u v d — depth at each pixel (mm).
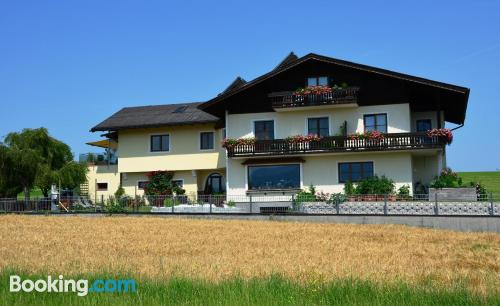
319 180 35812
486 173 66312
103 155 45781
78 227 25125
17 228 24594
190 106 45594
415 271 12766
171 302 9242
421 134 33844
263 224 26547
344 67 35750
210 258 15188
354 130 35594
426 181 35844
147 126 41250
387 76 34562
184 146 41781
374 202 28250
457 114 39406
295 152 35531
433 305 8945
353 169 35438
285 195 35875
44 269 12602
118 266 13102
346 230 23828
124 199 32906
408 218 26672
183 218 30281
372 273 12234
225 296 9461
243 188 36906
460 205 26172
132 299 9320
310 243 19578
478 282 11289
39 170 38062
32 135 39375
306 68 36500
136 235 22016
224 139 37250
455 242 20156
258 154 36156
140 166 42406
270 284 10219
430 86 33812
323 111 36250
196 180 41656
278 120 36875
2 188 37594
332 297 9406
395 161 34844
